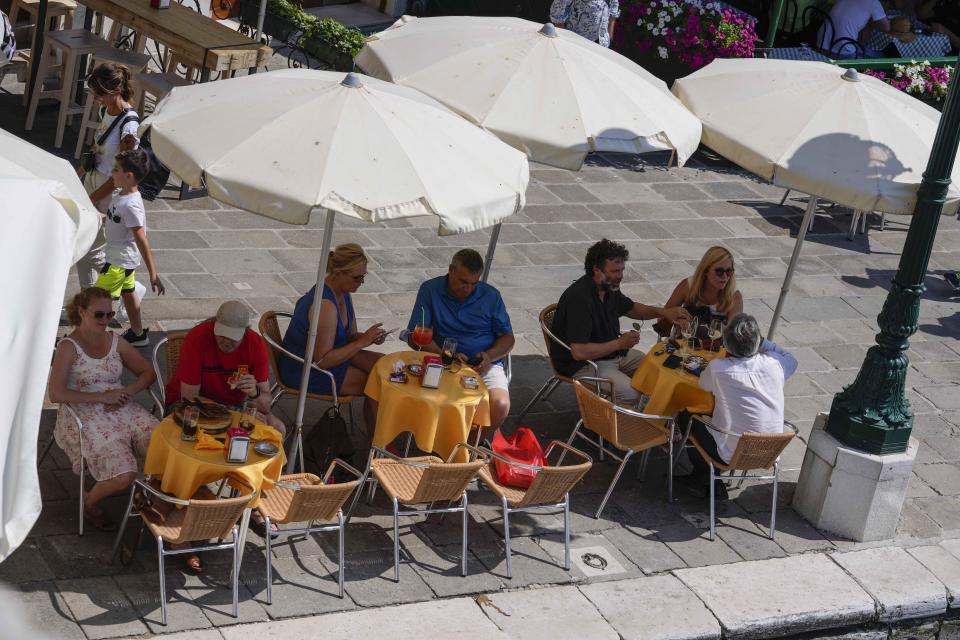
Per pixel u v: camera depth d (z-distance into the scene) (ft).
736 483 30.91
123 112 32.27
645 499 29.73
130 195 29.76
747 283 42.86
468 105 27.73
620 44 56.08
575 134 27.40
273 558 24.95
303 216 22.00
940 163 27.04
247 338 25.31
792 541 29.09
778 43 60.59
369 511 27.22
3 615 21.63
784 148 28.32
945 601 27.96
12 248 15.90
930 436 34.99
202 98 24.62
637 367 32.30
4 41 38.04
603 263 30.35
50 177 18.33
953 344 41.34
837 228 49.24
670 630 24.98
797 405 35.40
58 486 25.73
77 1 43.16
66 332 31.50
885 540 29.78
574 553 27.09
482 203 23.66
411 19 32.35
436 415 26.63
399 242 40.83
